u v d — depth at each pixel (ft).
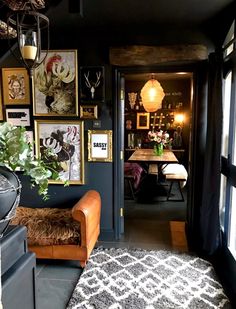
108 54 9.73
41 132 10.27
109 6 7.57
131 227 11.78
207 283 7.48
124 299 6.79
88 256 8.41
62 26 9.10
